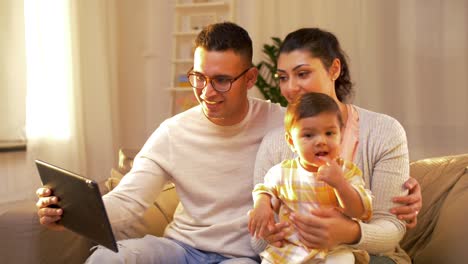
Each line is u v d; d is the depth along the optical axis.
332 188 1.34
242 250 1.63
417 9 3.58
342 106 1.56
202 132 1.74
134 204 1.67
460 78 3.52
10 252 1.71
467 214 1.60
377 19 3.65
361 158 1.49
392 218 1.42
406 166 1.48
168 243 1.65
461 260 1.50
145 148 1.79
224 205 1.69
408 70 3.60
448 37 3.53
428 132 3.59
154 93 4.27
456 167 1.90
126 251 1.52
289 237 1.38
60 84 3.34
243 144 1.72
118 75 4.21
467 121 3.52
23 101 3.20
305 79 1.53
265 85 3.71
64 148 3.36
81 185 1.32
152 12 4.25
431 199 1.86
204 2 4.10
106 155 3.73
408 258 1.58
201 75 1.62
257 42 3.85
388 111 3.67
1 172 3.07
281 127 1.65
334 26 3.75
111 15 3.94
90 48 3.68
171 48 4.22
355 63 3.73
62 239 1.76
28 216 1.73
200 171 1.72
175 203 2.11
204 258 1.65
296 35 1.57
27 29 3.16
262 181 1.59
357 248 1.36
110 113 3.79
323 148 1.31
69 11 3.43
